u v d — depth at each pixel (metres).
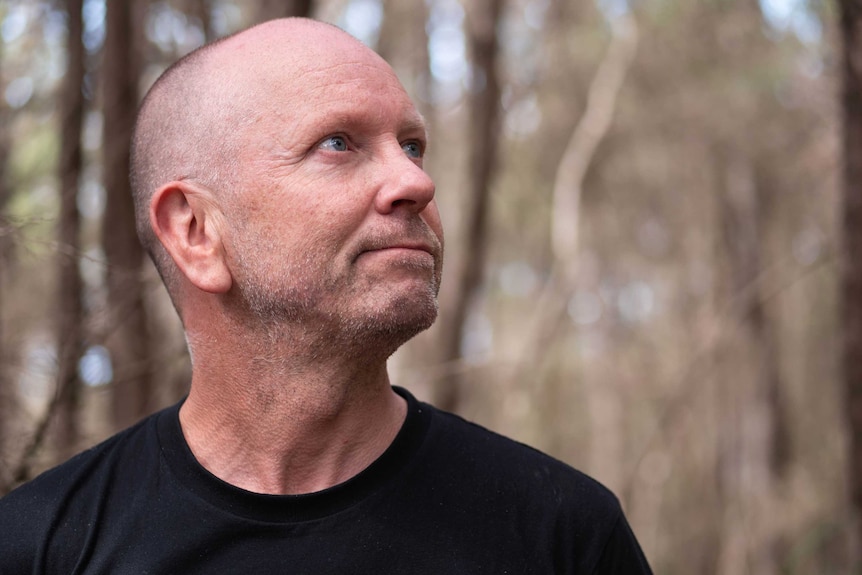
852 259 4.23
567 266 9.97
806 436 12.94
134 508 1.46
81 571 1.44
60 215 3.73
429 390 6.84
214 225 1.47
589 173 12.62
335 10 7.54
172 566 1.39
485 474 1.50
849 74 4.11
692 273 14.17
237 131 1.45
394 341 1.41
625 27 10.01
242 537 1.40
